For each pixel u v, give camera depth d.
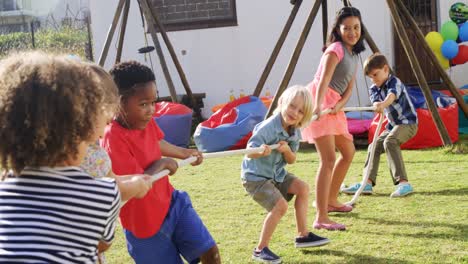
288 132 4.30
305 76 11.77
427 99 8.10
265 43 11.88
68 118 1.94
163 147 3.50
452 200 5.64
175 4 12.07
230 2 11.95
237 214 5.56
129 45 12.04
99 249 2.37
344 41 5.09
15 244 1.94
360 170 7.24
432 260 4.16
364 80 11.37
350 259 4.27
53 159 1.98
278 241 4.72
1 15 18.42
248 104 9.16
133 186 2.42
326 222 4.98
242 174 4.38
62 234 1.98
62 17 18.28
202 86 12.12
